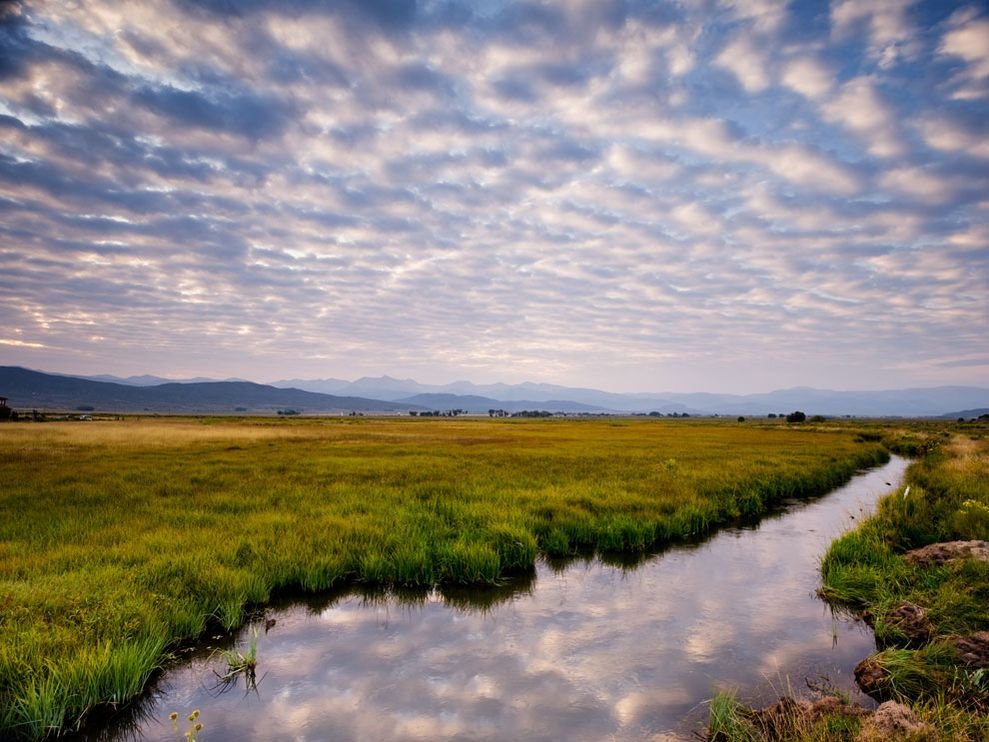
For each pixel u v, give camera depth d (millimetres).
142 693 6672
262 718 6152
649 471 25016
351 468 25062
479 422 133250
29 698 5738
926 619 8086
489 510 15070
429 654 7727
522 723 6027
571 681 6973
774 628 8719
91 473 21984
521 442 47188
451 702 6461
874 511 18688
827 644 8086
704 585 10914
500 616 9188
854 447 43531
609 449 38969
